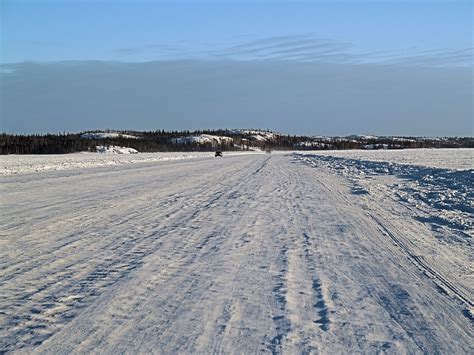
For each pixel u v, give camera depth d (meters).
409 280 6.43
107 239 8.61
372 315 5.08
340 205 13.85
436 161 45.44
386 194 16.86
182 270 6.64
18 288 5.72
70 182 20.19
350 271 6.80
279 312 5.08
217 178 23.67
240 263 7.10
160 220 10.77
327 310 5.19
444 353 4.18
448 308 5.36
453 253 8.11
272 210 12.66
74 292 5.59
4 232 9.11
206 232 9.45
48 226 9.77
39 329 4.49
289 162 45.97
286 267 6.93
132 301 5.32
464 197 15.45
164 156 64.19
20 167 29.78
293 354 4.05
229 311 5.07
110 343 4.19
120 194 15.81
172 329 4.54
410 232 9.92
